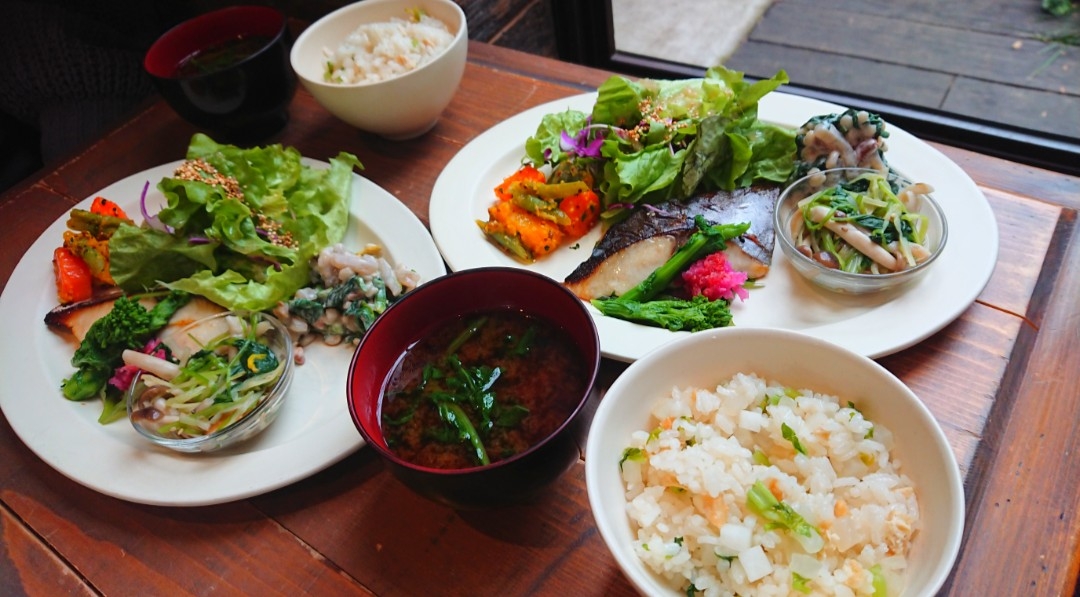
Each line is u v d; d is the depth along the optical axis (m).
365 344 0.38
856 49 0.87
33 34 0.77
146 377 0.43
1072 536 0.34
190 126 0.66
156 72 0.61
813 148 0.51
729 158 0.53
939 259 0.44
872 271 0.45
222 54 0.63
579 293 0.49
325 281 0.49
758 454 0.35
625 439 0.35
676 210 0.52
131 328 0.46
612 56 0.92
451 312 0.42
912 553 0.31
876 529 0.32
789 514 0.32
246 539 0.39
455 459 0.37
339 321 0.46
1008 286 0.44
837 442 0.34
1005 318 0.42
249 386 0.42
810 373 0.36
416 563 0.37
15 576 0.39
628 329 0.44
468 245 0.51
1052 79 0.79
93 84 0.78
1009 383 0.40
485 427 0.38
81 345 0.47
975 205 0.46
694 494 0.33
